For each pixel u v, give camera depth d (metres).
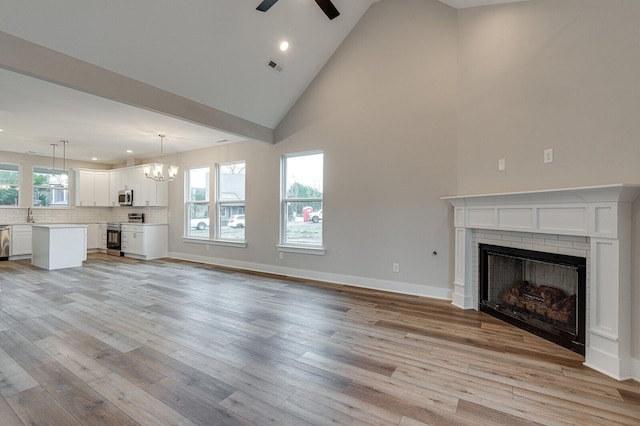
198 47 3.49
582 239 2.38
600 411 1.74
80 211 8.50
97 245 8.54
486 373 2.14
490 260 3.38
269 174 5.54
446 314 3.33
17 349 2.48
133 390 1.93
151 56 3.32
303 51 4.34
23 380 2.03
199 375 2.11
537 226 2.69
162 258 7.29
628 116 2.17
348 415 1.71
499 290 3.35
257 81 4.34
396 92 4.15
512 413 1.72
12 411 1.72
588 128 2.42
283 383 2.02
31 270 5.79
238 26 3.53
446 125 3.79
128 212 8.45
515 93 3.03
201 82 3.92
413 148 4.04
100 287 4.50
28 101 3.96
